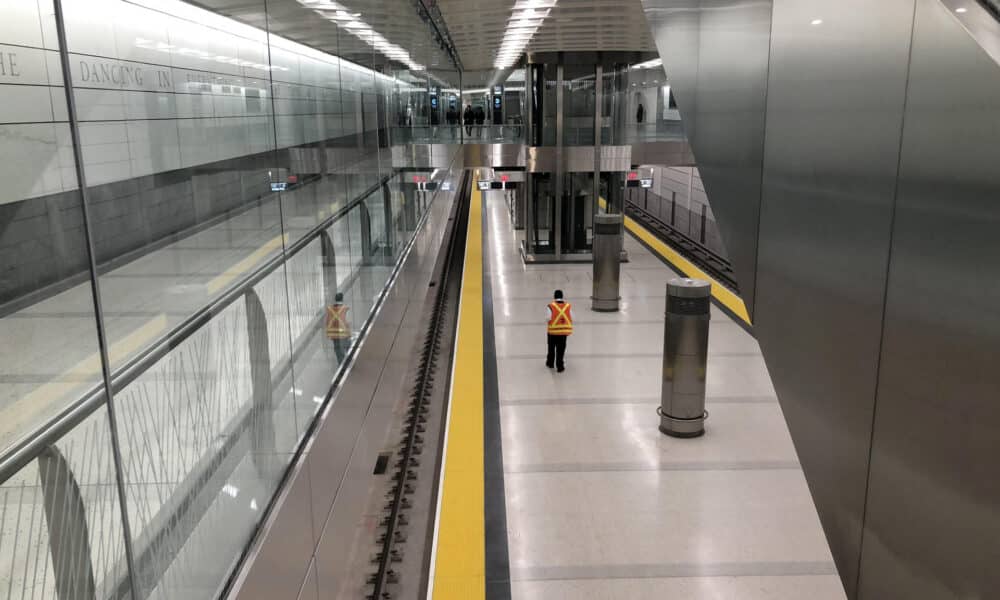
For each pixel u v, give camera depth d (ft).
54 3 8.55
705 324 29.50
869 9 3.86
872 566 4.16
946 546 3.47
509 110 112.78
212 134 16.16
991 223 3.01
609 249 50.14
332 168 28.94
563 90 68.54
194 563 12.25
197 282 15.61
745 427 31.17
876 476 4.02
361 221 34.42
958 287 3.24
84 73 10.24
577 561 21.74
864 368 4.08
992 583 3.17
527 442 29.81
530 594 20.21
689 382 29.86
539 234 71.26
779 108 5.09
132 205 12.17
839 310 4.32
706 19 6.69
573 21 45.91
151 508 11.46
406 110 57.57
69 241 9.53
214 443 14.51
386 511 25.79
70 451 9.40
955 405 3.31
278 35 21.27
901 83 3.59
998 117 2.93
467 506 24.80
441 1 39.01
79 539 9.37
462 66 94.89
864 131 3.95
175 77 13.87
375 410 28.04
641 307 52.13
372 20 39.55
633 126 70.03
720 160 6.40
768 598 20.11
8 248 8.39
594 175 69.72
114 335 11.41
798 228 4.84
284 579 14.56
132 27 11.89
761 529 23.47
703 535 23.11
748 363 39.14
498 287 59.47
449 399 34.47
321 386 21.86
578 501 25.17
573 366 39.22
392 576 21.72
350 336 26.81
